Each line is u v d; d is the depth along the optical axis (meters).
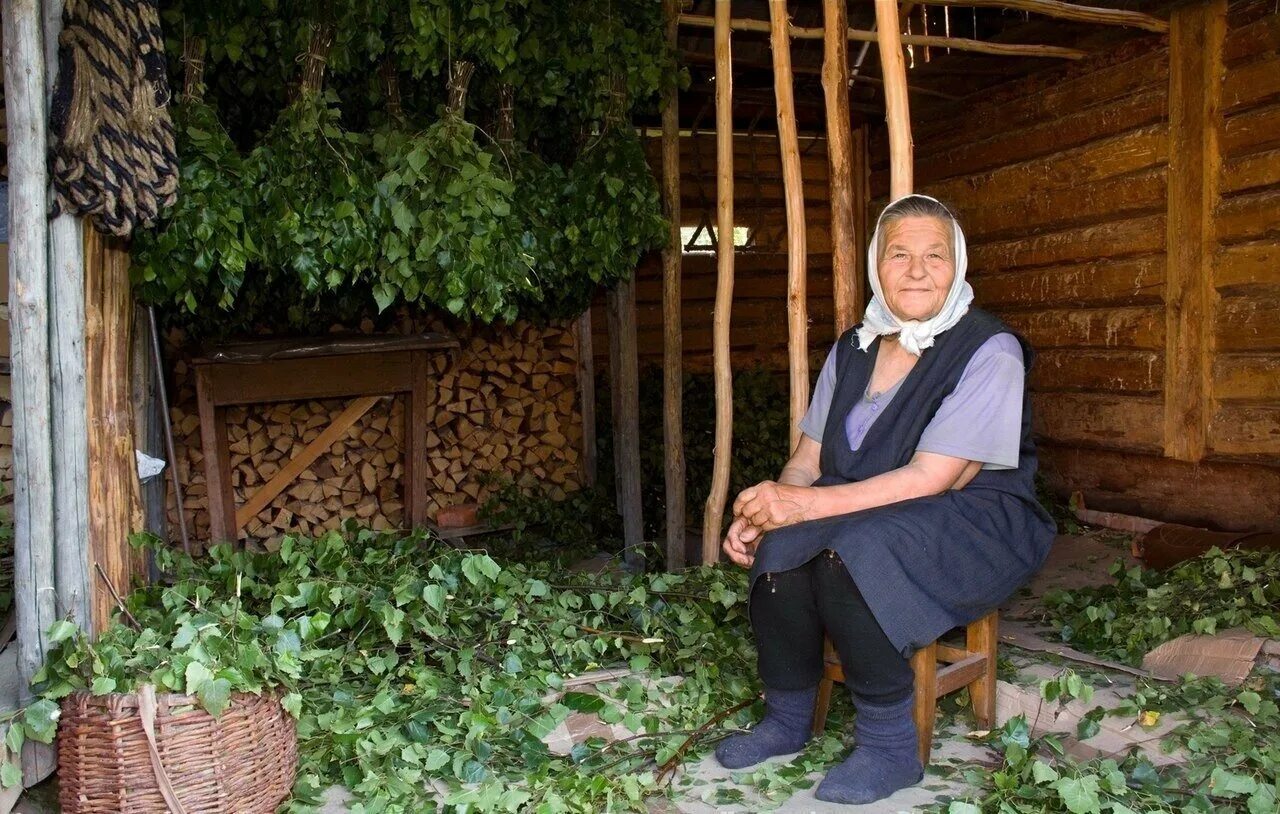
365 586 3.37
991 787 2.50
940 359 2.65
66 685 2.39
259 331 5.35
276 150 3.66
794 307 3.89
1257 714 2.72
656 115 6.36
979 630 2.84
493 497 5.65
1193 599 3.60
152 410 4.18
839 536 2.46
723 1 4.29
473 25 3.90
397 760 2.65
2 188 4.28
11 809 2.46
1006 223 6.34
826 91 3.77
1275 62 4.70
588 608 3.78
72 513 2.69
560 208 4.42
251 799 2.37
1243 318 4.90
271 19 3.73
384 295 3.82
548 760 2.63
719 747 2.71
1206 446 5.14
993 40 5.96
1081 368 5.90
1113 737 2.78
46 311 2.67
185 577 3.47
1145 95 5.39
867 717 2.52
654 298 6.82
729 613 3.48
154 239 3.35
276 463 5.29
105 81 2.73
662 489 6.12
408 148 3.75
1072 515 5.88
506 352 5.79
